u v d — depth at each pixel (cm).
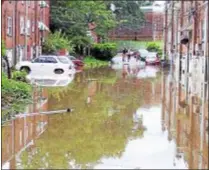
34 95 2481
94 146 1377
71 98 2477
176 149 1345
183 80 3803
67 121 1767
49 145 1370
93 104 2267
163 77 4356
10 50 4112
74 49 6906
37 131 1559
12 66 3984
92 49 7600
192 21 4428
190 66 4375
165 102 2397
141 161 1212
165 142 1438
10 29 4094
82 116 1895
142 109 2147
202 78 3434
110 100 2455
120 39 9806
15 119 1756
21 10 4547
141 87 3259
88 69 5575
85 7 7106
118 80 3875
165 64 6588
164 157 1250
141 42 9794
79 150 1324
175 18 6291
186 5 5128
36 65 4119
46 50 5738
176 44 5847
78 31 6938
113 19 8375
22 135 1481
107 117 1895
